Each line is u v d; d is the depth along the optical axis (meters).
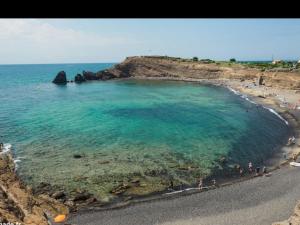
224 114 76.88
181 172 40.34
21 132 59.16
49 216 29.64
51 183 36.66
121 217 29.92
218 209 31.36
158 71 171.38
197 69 160.25
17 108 86.44
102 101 98.25
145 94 114.44
